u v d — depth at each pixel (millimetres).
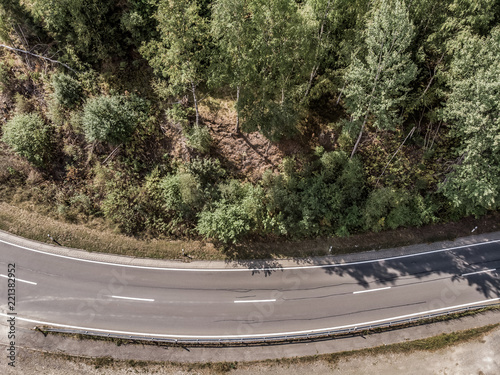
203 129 24969
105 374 21281
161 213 25984
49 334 22250
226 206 24656
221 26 18500
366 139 26703
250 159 26578
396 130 25297
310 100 26812
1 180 26469
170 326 22719
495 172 21703
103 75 26047
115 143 25578
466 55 20266
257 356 21953
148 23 23766
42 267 24406
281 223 24781
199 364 21641
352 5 21828
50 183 26453
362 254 25953
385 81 20359
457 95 21594
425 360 22266
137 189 25828
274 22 18203
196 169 25109
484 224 27516
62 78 24625
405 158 26547
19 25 25281
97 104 23906
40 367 21375
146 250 25312
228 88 26953
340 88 25078
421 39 22531
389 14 18797
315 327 23047
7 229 25406
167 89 24391
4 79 26062
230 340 22344
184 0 18141
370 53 20266
